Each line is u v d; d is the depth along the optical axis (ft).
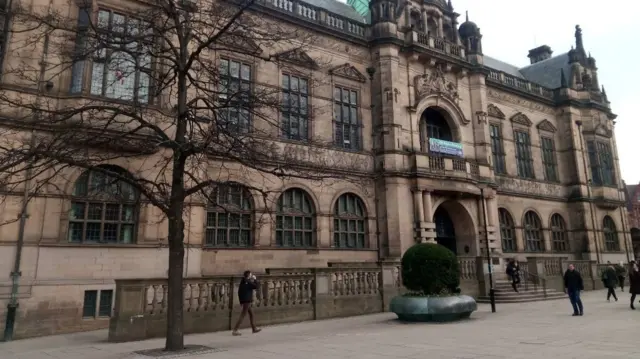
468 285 90.22
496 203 112.27
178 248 44.70
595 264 120.88
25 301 55.72
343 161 92.63
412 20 110.11
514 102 133.28
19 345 49.39
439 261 62.75
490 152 114.32
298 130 88.12
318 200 87.61
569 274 66.03
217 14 53.78
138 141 57.21
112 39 52.85
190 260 67.05
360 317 68.80
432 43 108.17
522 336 46.03
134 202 59.06
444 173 99.45
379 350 39.50
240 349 42.19
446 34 116.06
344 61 97.71
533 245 127.75
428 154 98.63
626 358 33.35
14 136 56.49
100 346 47.09
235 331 53.11
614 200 143.02
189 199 68.18
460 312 60.54
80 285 59.36
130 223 64.69
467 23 119.96
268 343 45.83
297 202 86.28
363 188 93.71
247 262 77.46
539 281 100.73
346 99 96.68
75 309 58.65
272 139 76.59
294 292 65.82
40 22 52.29
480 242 106.32
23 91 58.70
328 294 68.90
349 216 91.97
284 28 89.61
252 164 51.60
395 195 93.30
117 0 66.64
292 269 77.36
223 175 75.77
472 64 115.34
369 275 75.41
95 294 60.49
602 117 149.38
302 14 94.22
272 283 63.87
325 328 57.31
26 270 56.54
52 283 57.67
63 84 62.34
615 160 151.84
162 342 49.08
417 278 62.85
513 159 128.06
